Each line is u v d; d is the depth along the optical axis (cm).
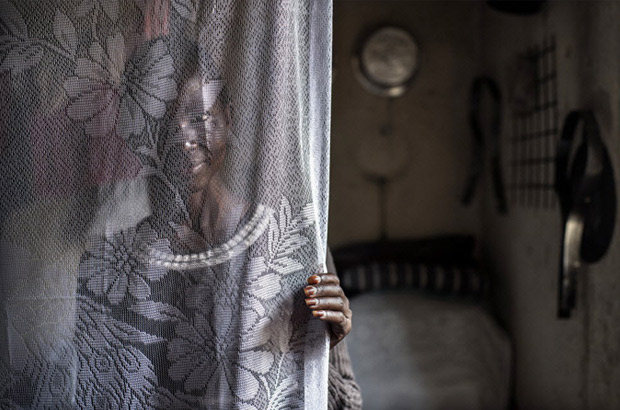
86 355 99
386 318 353
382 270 377
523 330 329
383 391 301
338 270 390
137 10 97
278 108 99
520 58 311
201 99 98
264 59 99
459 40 418
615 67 216
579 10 249
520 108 311
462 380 308
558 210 280
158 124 98
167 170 98
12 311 99
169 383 100
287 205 99
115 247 99
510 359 332
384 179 418
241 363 98
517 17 332
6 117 98
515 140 340
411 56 411
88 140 98
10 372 100
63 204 99
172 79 98
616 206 213
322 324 101
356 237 421
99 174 99
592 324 237
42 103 98
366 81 412
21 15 97
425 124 420
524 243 327
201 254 99
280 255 99
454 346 337
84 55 98
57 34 97
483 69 406
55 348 99
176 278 99
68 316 99
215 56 98
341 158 418
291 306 100
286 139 99
